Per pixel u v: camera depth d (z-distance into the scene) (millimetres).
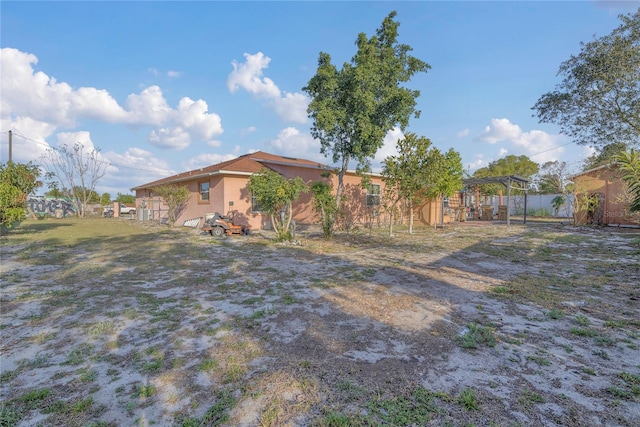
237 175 15031
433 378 2725
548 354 3148
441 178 13336
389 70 12586
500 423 2154
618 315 4191
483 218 23625
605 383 2645
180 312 4301
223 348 3285
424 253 9031
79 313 4238
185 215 18188
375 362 3000
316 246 10180
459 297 5004
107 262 7500
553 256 8414
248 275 6340
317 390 2553
